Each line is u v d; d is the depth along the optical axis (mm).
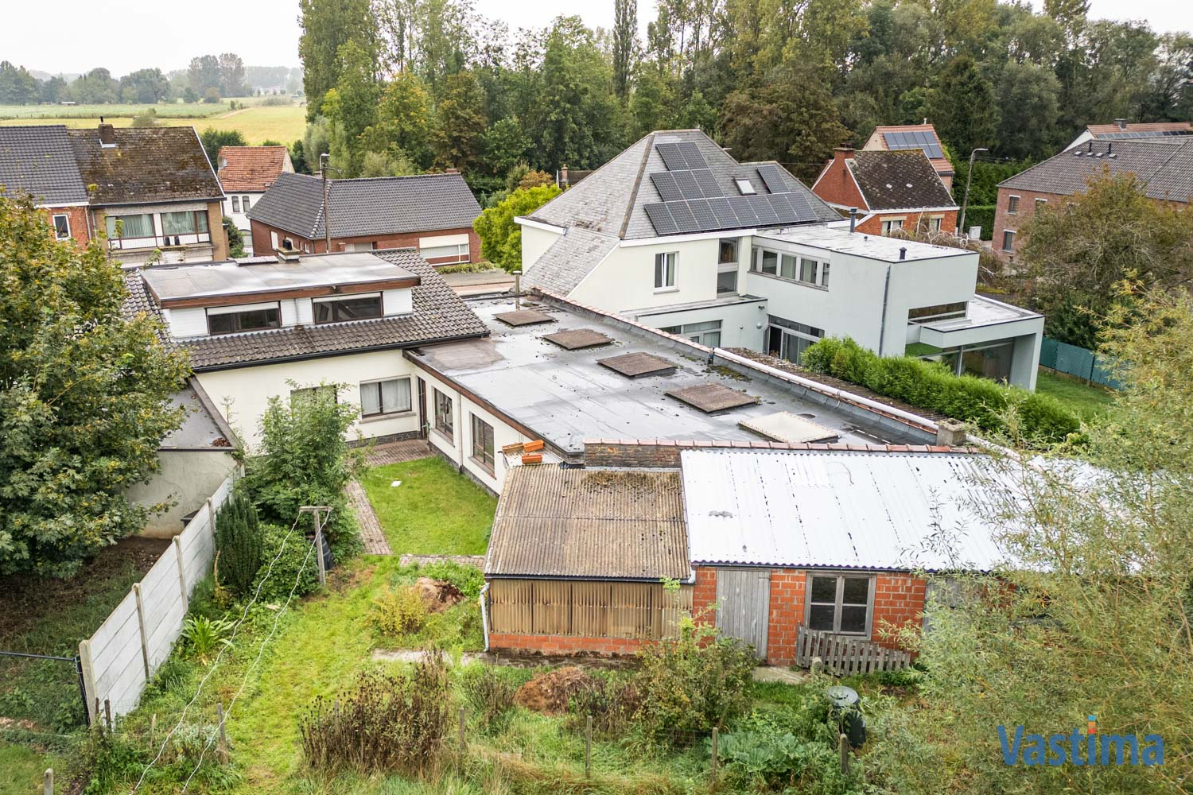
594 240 35406
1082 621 8305
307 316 26000
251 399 24516
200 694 13656
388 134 74375
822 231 38375
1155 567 8383
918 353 33625
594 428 19969
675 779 11656
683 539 15305
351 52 84062
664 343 26984
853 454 16766
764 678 14516
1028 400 24078
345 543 18969
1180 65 93312
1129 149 58594
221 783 11773
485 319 30016
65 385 14414
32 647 13648
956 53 92875
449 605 16875
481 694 13430
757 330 38125
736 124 69750
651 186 37000
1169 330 12375
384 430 26766
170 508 17766
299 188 54094
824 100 68875
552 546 15305
